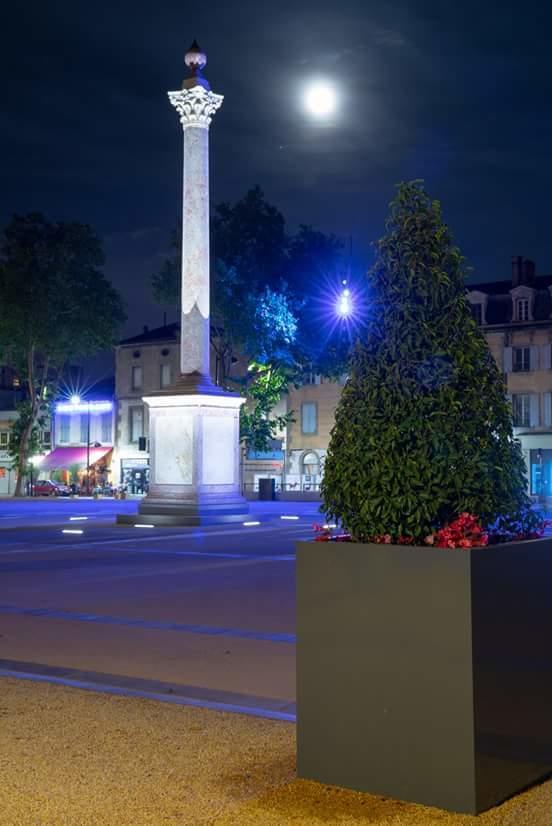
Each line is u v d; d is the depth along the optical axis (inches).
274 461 2893.7
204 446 1310.3
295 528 1255.5
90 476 3324.3
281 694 327.9
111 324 2765.7
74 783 219.1
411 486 222.7
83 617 514.9
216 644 429.7
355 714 211.2
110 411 3376.0
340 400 238.2
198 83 1341.0
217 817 197.5
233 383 2315.5
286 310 2106.3
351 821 193.9
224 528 1249.4
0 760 237.0
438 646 200.7
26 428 2999.5
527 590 215.0
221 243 2186.3
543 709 220.1
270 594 606.9
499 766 203.8
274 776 222.7
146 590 631.8
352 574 212.4
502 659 205.6
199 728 267.6
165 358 3218.5
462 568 198.7
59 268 2711.6
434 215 237.8
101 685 329.7
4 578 710.5
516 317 2620.6
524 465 235.8
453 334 231.1
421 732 202.4
